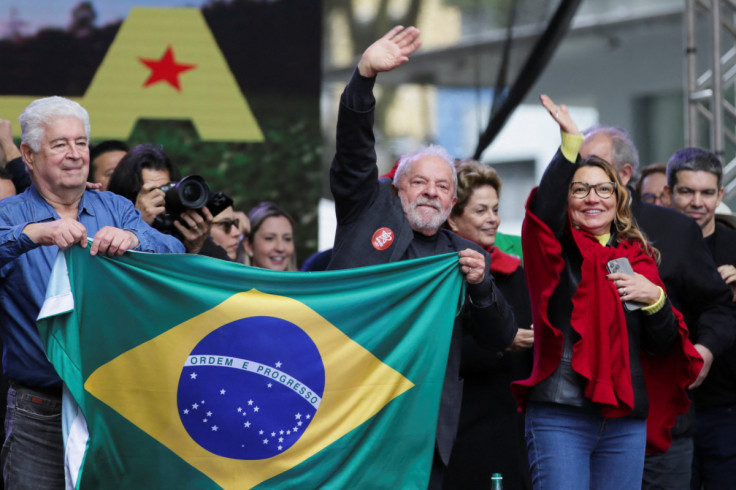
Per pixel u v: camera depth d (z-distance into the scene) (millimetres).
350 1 16781
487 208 11211
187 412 8391
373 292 8812
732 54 16844
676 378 9594
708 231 12508
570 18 16344
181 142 15391
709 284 10820
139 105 15258
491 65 16656
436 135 16938
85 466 8141
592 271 9180
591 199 9477
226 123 15508
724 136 16797
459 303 9172
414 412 8898
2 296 8508
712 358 10742
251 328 8547
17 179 11898
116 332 8289
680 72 38500
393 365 8852
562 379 9102
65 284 8117
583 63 41719
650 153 39844
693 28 16766
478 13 16609
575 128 9195
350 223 9352
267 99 15602
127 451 8289
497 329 9320
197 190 9391
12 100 14844
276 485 8523
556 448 9133
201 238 9562
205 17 15438
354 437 8688
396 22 16828
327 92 16984
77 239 7977
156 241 8719
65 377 8070
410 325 8953
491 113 16734
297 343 8633
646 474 10914
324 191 16609
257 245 13250
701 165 12312
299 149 15703
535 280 9367
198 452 8398
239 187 15555
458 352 9391
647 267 9555
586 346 9016
